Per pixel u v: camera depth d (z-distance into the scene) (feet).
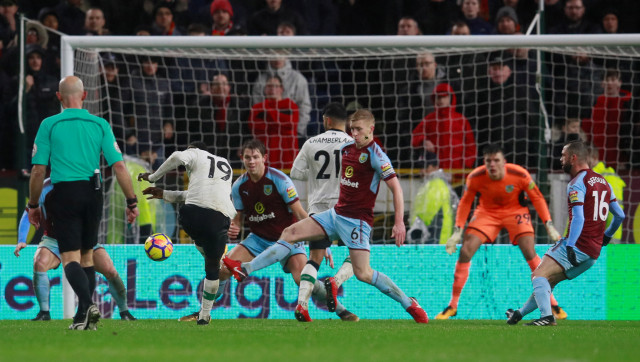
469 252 106.83
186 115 135.44
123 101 139.54
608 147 140.46
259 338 64.54
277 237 95.55
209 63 150.00
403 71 148.97
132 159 120.78
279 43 111.86
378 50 121.70
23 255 108.17
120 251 109.19
